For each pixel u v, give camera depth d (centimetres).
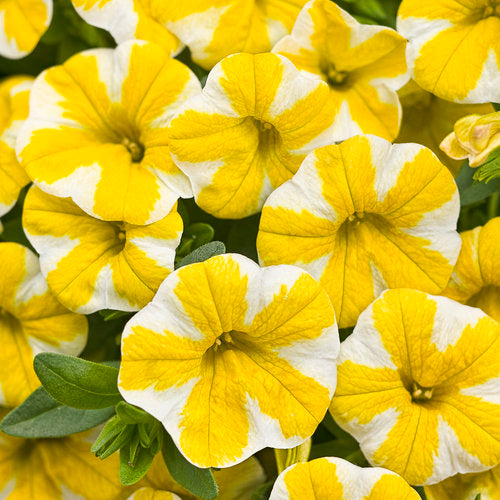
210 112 26
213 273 25
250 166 26
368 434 26
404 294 26
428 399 26
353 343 26
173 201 26
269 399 25
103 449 26
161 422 26
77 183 26
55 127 26
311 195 26
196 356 25
